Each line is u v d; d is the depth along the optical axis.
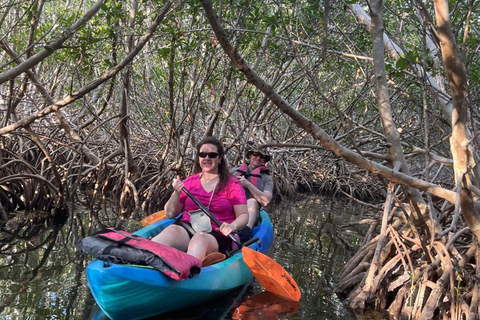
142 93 9.70
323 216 8.62
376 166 3.39
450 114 4.33
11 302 3.21
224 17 6.22
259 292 3.90
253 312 3.42
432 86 4.25
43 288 3.54
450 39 2.75
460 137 2.98
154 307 3.12
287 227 7.02
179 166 7.61
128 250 3.10
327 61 6.14
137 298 3.00
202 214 3.77
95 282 2.90
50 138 7.19
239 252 4.05
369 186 12.10
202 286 3.32
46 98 7.15
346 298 3.95
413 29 5.83
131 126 10.56
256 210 5.40
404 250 3.84
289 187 10.78
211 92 9.22
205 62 7.21
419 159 8.13
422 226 4.02
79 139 7.45
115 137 9.86
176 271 3.04
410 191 4.00
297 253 5.38
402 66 4.07
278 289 3.82
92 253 3.10
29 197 6.34
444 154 5.86
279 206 9.33
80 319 3.05
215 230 3.78
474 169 3.71
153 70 9.06
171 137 7.97
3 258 4.23
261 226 5.22
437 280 3.56
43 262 4.23
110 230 3.32
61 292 3.49
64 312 3.13
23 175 6.11
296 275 4.47
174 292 3.15
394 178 3.42
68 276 3.88
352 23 5.65
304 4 5.44
